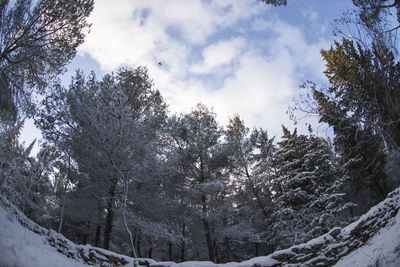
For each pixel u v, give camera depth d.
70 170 11.99
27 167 10.85
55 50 10.12
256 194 19.45
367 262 6.18
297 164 21.02
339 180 17.22
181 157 15.55
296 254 8.84
